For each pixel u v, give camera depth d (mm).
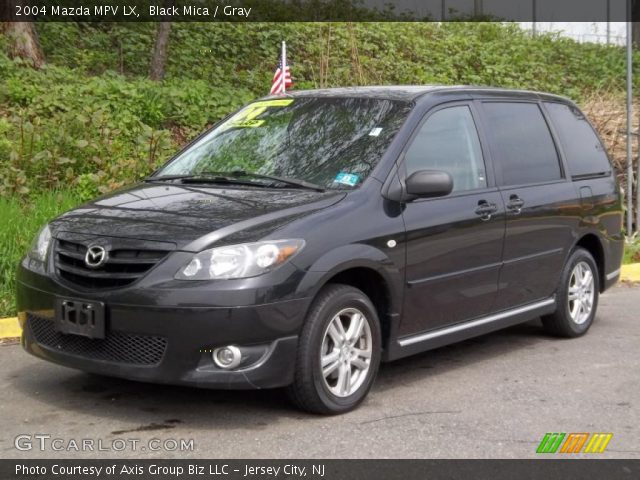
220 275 4660
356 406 5297
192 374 4668
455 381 5977
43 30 16078
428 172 5418
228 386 4680
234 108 14141
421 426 5000
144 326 4684
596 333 7578
